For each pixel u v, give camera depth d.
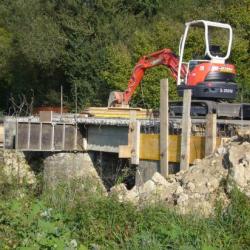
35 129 23.30
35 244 9.52
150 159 17.78
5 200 12.20
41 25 48.97
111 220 10.62
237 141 13.80
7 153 22.56
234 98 22.53
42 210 10.91
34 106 51.34
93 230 10.27
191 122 17.77
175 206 11.73
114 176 20.64
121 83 40.16
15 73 53.34
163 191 12.88
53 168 23.34
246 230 10.33
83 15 47.38
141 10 51.81
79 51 46.97
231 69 22.55
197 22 22.66
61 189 12.58
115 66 40.53
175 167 16.89
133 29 47.41
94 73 46.53
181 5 52.00
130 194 13.00
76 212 11.03
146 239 9.91
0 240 9.70
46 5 50.06
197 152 16.05
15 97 53.22
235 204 10.99
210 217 11.09
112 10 47.56
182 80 23.03
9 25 55.84
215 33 36.12
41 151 23.61
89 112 25.61
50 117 23.64
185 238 10.02
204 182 12.38
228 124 18.09
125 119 22.09
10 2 57.09
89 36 47.53
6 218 10.36
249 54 38.12
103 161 23.23
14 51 53.66
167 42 39.31
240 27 40.06
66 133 23.83
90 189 12.86
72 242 9.73
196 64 22.39
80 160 23.69
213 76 22.06
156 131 19.03
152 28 46.62
